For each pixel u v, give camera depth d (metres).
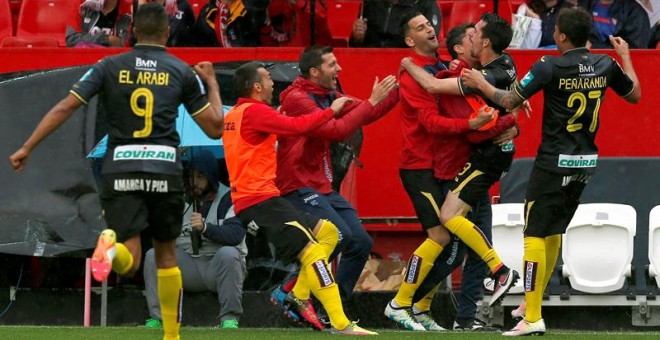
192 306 33.72
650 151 38.47
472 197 28.17
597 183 35.59
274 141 27.20
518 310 28.69
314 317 28.11
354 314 34.47
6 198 33.53
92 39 39.66
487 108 27.12
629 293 34.03
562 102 25.52
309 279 26.66
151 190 21.16
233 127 27.09
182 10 40.16
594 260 33.81
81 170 33.56
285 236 26.64
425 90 28.36
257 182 26.92
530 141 38.34
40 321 35.22
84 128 33.69
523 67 38.22
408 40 29.45
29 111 33.91
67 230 33.34
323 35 41.28
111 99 21.23
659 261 33.75
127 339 25.95
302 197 28.59
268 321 34.25
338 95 29.69
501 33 28.02
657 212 34.03
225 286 32.09
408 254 37.53
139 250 21.45
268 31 40.47
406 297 29.30
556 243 27.03
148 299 32.19
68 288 35.47
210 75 22.42
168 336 22.36
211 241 32.91
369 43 40.53
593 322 34.56
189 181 33.62
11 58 38.09
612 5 41.28
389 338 25.97
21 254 33.38
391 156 38.25
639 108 38.50
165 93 21.33
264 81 27.34
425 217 28.91
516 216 34.16
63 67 36.28
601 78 25.75
